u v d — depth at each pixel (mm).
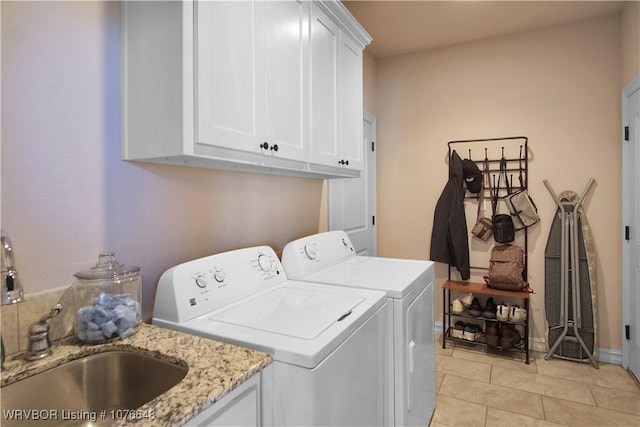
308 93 1588
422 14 2570
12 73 889
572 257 2627
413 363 1545
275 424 919
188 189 1383
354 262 2039
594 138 2648
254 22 1248
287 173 1801
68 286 998
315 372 875
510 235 2820
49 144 962
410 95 3293
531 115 2844
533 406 2051
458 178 2973
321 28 1716
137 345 918
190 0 1019
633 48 2338
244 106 1194
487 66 2990
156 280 1255
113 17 1114
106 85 1096
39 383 807
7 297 763
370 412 1240
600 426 1867
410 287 1527
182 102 1001
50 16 965
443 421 1914
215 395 693
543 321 2803
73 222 1017
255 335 991
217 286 1247
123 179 1147
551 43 2775
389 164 3391
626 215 2475
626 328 2479
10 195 886
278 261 1611
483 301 2986
